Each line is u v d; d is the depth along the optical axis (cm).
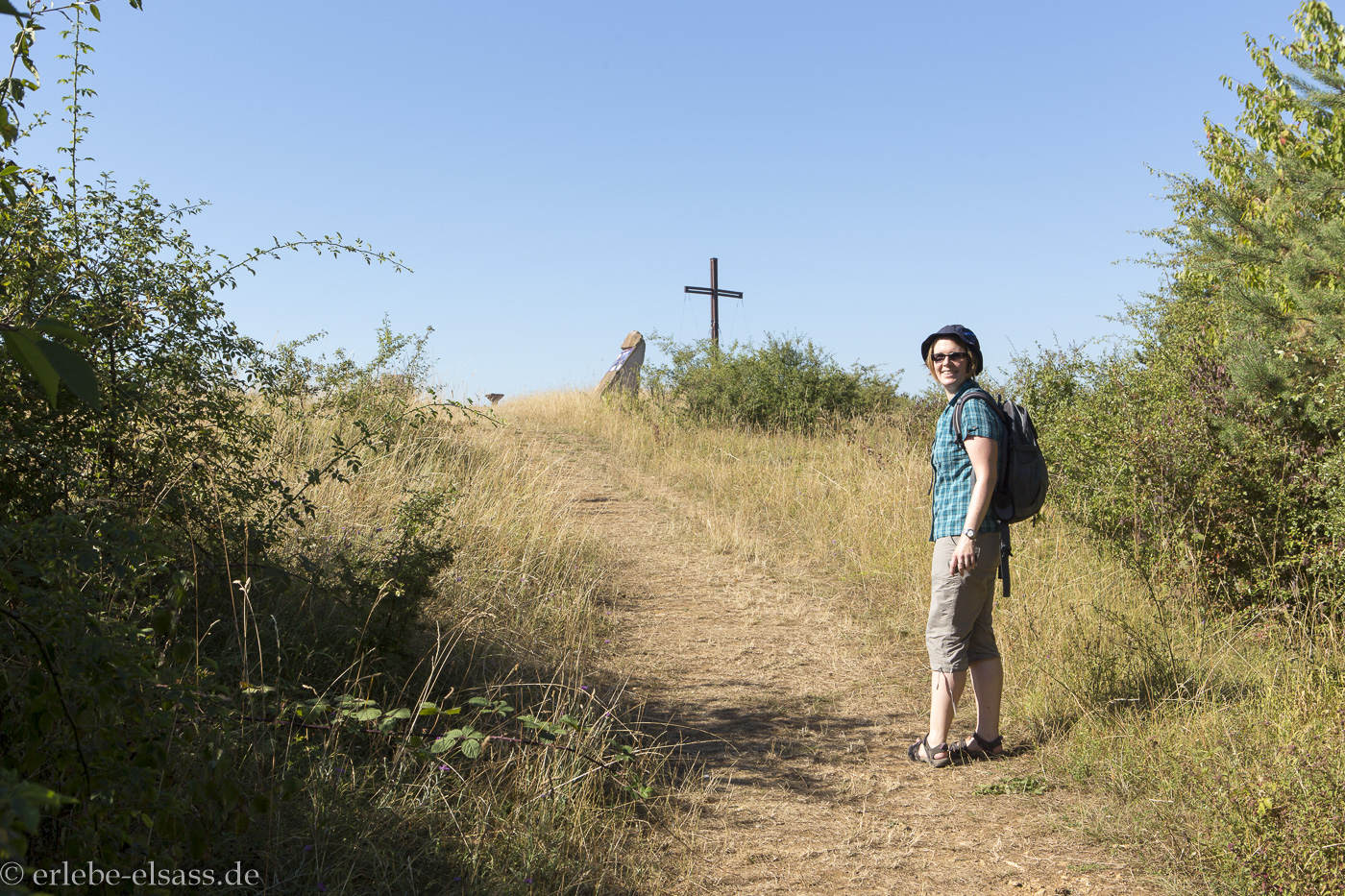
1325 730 318
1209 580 500
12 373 294
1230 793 285
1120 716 383
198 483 377
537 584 593
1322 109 571
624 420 1488
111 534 243
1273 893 250
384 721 313
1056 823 317
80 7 301
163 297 353
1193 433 540
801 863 297
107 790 202
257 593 400
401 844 276
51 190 327
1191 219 557
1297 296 478
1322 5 653
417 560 410
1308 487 481
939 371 399
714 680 489
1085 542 611
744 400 1441
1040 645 459
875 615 611
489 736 322
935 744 381
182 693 228
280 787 272
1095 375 814
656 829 317
